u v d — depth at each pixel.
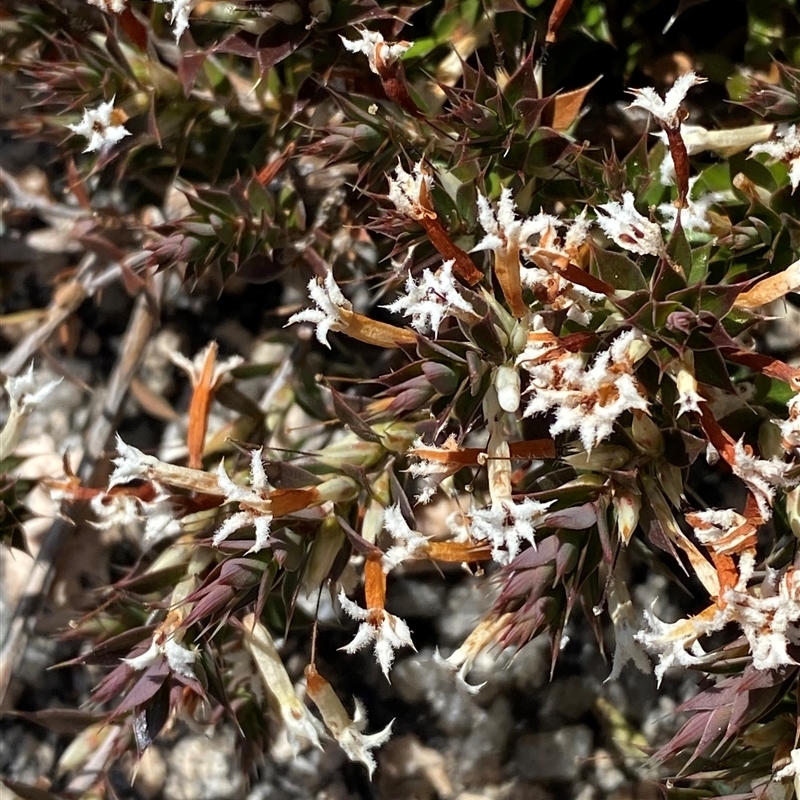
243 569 0.11
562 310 0.10
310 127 0.12
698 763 0.12
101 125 0.12
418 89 0.12
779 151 0.10
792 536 0.11
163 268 0.13
